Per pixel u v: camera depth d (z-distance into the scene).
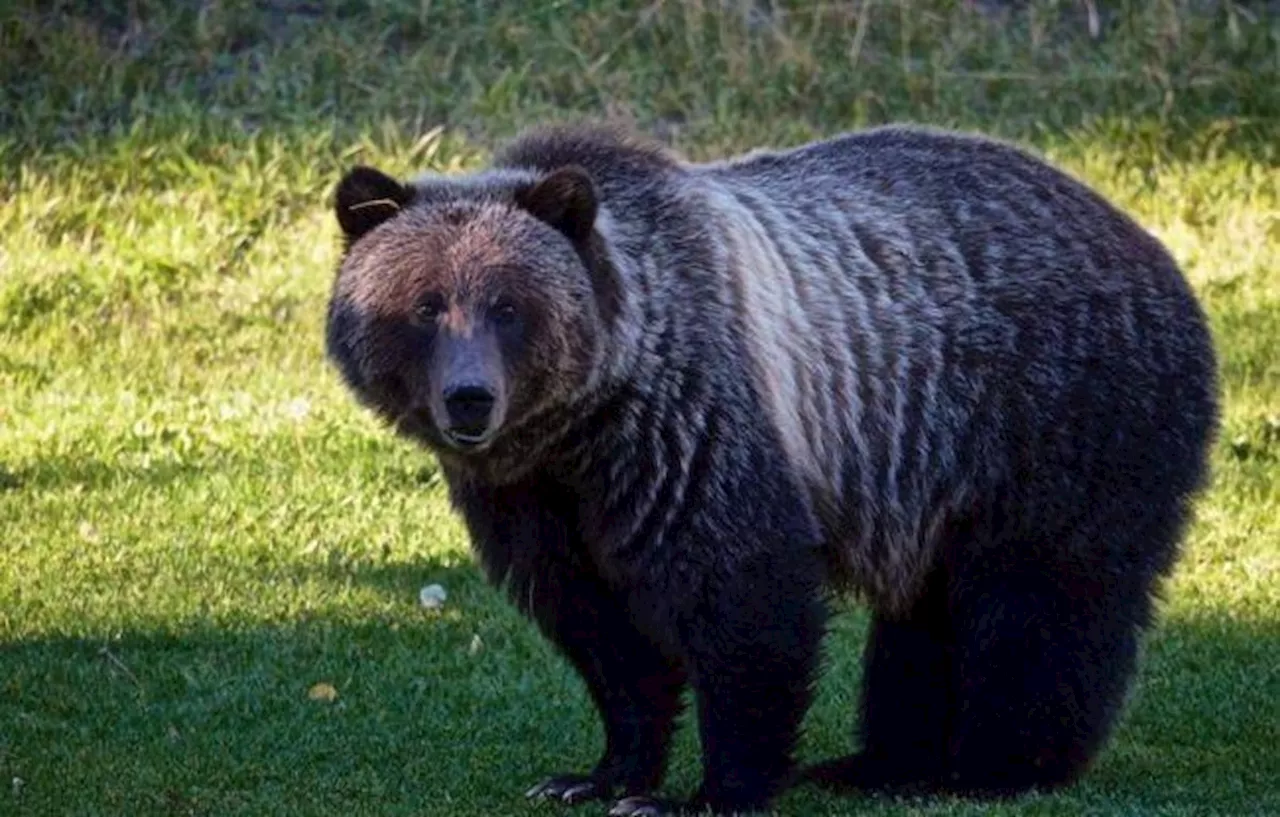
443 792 14.70
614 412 13.09
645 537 13.25
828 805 14.59
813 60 30.06
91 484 21.86
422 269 12.95
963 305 14.35
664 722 14.27
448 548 20.30
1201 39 30.80
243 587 19.23
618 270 13.12
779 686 13.39
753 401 13.26
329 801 14.47
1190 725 16.34
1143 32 30.92
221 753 15.52
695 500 13.16
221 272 27.27
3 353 25.28
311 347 25.64
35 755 15.34
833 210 14.35
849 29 30.77
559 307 12.88
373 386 13.27
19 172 28.62
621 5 31.08
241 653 17.72
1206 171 28.84
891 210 14.47
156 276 26.97
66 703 16.52
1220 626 18.52
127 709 16.44
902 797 14.84
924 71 30.23
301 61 30.16
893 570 14.50
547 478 13.40
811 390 13.78
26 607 18.62
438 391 12.69
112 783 14.75
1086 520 14.55
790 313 13.77
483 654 17.81
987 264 14.48
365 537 20.58
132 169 28.56
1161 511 14.78
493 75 30.03
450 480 13.88
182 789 14.69
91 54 30.09
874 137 15.04
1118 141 29.34
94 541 20.31
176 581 19.34
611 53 30.33
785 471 13.33
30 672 17.09
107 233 27.66
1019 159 15.06
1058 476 14.49
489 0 31.22
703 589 13.24
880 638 15.45
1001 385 14.38
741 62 30.06
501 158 14.19
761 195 14.26
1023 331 14.43
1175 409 14.77
